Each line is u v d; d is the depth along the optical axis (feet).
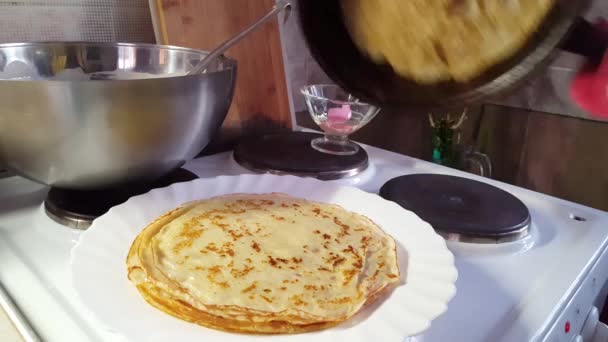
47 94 0.93
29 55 1.35
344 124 1.80
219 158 1.74
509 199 1.46
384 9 1.16
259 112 1.94
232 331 0.78
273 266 0.96
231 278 0.91
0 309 0.85
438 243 1.05
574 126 2.97
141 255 0.91
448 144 3.15
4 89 0.92
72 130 0.99
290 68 2.37
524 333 0.90
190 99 1.09
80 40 1.59
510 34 0.97
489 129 3.33
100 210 1.19
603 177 2.94
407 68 1.10
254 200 1.25
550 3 0.89
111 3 1.63
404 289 0.91
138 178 1.18
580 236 1.34
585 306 1.19
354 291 0.89
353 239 1.09
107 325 0.75
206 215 1.14
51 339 0.78
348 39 1.21
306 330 0.80
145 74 1.49
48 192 1.31
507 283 1.07
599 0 0.86
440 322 0.92
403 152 3.15
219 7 1.75
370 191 1.55
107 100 0.97
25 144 1.01
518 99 3.15
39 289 0.92
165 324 0.77
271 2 1.90
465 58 1.02
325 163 1.63
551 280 1.09
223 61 1.36
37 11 1.47
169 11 1.62
